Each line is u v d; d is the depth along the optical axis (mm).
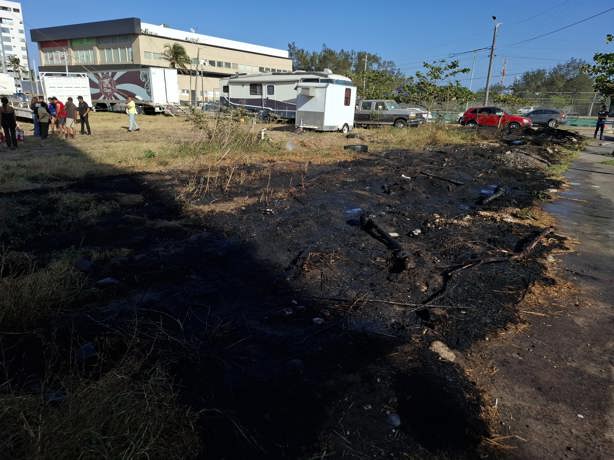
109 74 32531
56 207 6516
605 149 18047
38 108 14688
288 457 2188
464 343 3273
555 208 7566
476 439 2355
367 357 3061
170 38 53625
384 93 36812
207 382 2721
